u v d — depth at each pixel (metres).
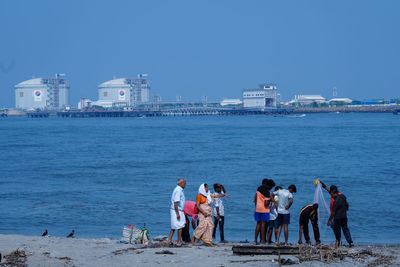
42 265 17.86
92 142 144.38
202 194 23.00
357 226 33.06
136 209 40.75
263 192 22.77
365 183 54.47
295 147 114.44
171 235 22.59
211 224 22.95
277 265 17.69
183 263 18.25
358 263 17.92
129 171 70.31
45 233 27.98
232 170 70.06
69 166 78.12
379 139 139.62
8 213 39.41
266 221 22.88
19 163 84.56
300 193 47.50
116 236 31.50
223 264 18.00
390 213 37.31
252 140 143.62
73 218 37.44
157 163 81.88
